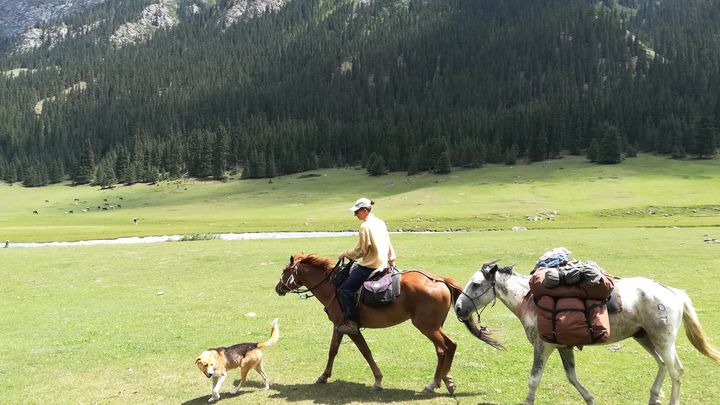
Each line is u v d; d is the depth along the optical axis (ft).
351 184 541.75
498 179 458.50
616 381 35.76
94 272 106.11
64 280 97.76
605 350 43.78
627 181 401.29
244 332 54.60
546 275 29.14
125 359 45.83
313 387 36.96
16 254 137.39
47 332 57.93
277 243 151.43
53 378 41.22
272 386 37.63
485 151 599.98
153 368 42.91
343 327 35.58
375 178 568.82
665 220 214.69
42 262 121.19
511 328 53.11
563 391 34.24
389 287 34.50
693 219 214.69
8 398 36.94
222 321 60.54
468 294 33.50
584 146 620.90
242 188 588.50
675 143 566.77
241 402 34.47
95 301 77.71
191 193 593.42
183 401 35.37
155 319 62.85
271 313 64.49
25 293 86.22
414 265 98.48
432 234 173.99
